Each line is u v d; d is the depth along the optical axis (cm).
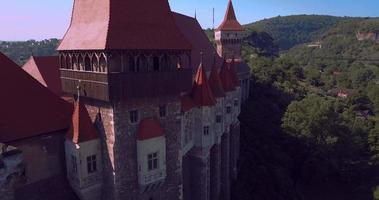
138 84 3027
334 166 6969
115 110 2955
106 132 3055
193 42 5416
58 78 4284
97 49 2852
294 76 14362
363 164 7412
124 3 3075
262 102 9100
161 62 3319
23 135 2806
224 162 5441
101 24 3011
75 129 2972
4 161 2392
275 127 7838
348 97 13238
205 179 4538
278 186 6084
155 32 3222
